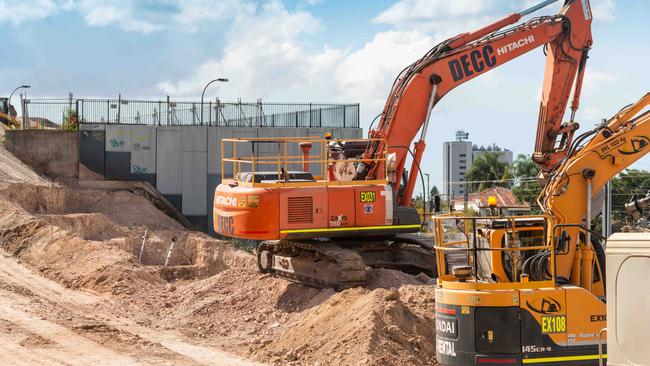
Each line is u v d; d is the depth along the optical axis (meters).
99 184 41.28
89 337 18.75
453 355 14.02
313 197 22.48
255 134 42.34
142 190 41.38
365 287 21.91
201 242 35.47
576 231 16.14
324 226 22.52
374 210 22.91
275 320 22.00
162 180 41.59
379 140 23.91
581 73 23.98
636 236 11.21
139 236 36.06
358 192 22.81
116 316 22.61
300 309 22.27
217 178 41.84
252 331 21.23
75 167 41.50
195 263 35.03
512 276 15.10
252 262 32.84
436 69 24.47
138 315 23.17
